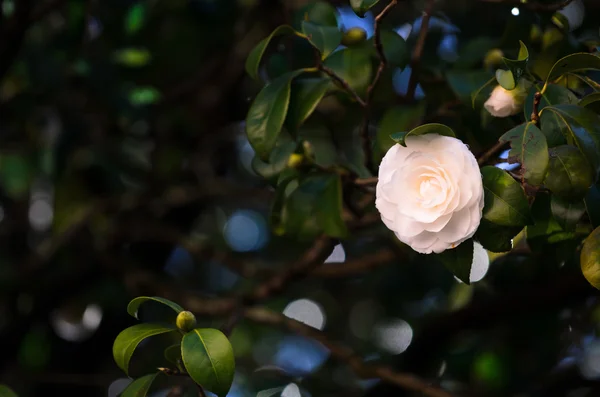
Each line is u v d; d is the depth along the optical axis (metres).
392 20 2.45
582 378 2.51
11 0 2.46
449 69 2.19
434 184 1.92
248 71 2.05
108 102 2.63
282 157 2.12
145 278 2.59
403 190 1.92
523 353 2.57
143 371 2.73
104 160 2.70
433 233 1.92
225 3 2.80
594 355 2.53
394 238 2.29
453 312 2.54
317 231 2.12
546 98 1.99
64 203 2.76
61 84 2.59
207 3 2.79
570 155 1.94
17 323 2.79
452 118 2.18
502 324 2.55
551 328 2.52
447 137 1.93
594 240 1.97
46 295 2.79
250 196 2.79
